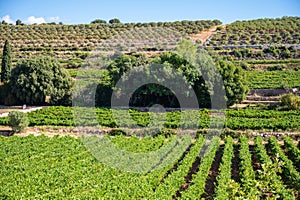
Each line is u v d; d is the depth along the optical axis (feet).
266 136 117.50
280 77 192.24
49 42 292.20
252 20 360.69
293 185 75.25
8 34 320.50
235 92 143.33
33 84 153.38
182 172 78.79
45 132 124.16
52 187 71.77
